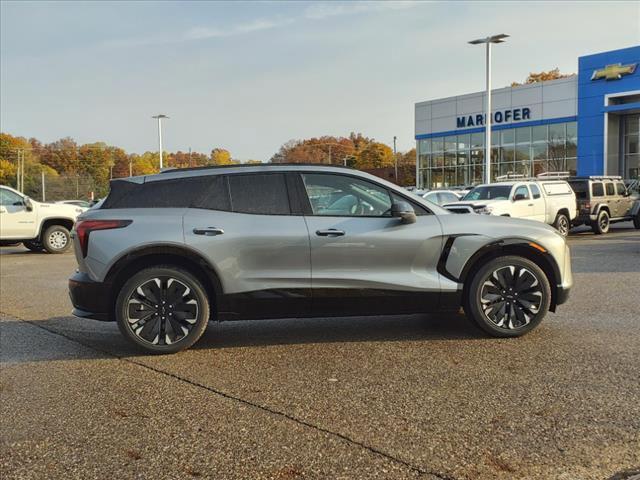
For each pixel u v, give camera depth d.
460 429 3.79
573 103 39.91
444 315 7.22
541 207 18.44
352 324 6.86
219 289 5.70
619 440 3.58
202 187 5.88
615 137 38.75
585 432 3.70
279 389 4.66
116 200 5.86
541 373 4.85
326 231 5.71
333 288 5.75
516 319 5.97
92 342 6.32
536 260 6.14
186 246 5.63
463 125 46.44
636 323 6.53
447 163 48.16
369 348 5.78
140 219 5.71
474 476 3.20
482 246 5.89
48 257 16.55
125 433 3.89
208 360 5.53
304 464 3.39
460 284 5.91
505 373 4.88
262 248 5.68
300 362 5.38
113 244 5.64
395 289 5.80
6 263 15.01
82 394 4.65
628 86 36.84
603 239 18.19
